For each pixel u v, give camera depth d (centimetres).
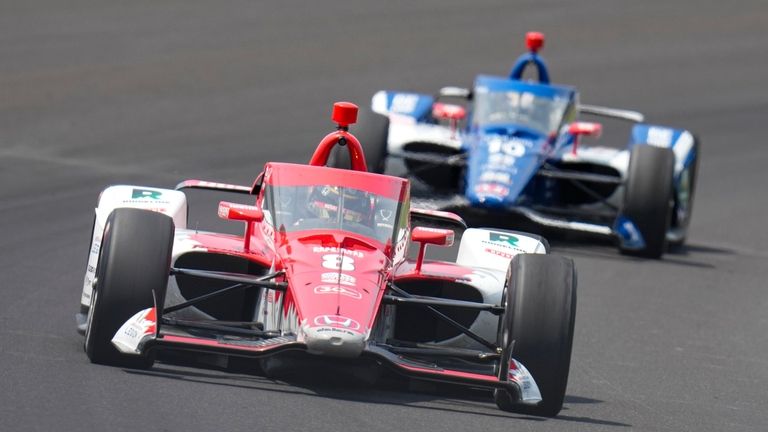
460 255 3459
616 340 3984
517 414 2845
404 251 3180
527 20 11456
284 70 8831
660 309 4531
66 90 7669
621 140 8256
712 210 6850
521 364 2795
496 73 9450
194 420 2475
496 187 5212
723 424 3019
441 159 5531
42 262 4156
